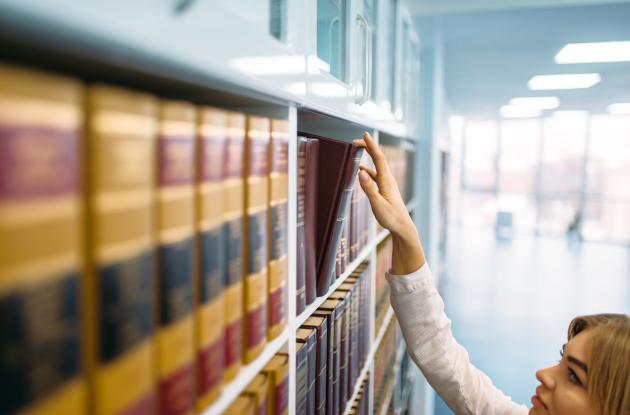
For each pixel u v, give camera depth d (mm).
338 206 1009
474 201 14539
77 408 330
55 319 307
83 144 337
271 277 722
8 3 254
